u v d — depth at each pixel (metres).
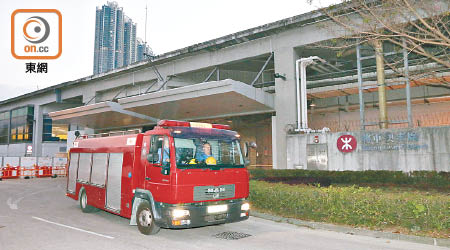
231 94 21.23
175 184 7.05
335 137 19.20
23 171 29.94
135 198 8.27
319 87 26.67
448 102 24.91
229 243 7.15
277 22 22.52
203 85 21.77
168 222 7.02
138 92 34.00
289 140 21.27
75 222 9.45
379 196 8.20
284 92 23.12
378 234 7.71
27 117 49.25
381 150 17.52
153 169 7.68
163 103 25.08
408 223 7.61
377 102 26.80
